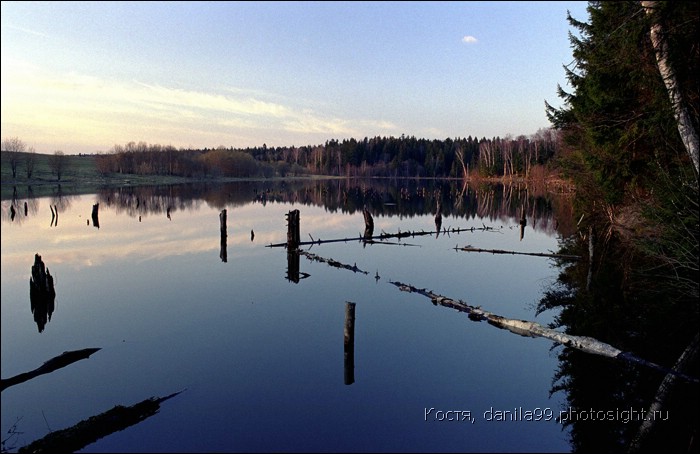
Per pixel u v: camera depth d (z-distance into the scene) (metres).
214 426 7.63
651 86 13.36
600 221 23.58
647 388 8.61
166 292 15.69
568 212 38.81
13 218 35.94
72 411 8.22
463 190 78.00
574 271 18.14
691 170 12.55
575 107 19.92
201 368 9.80
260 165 136.12
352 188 86.94
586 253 21.11
